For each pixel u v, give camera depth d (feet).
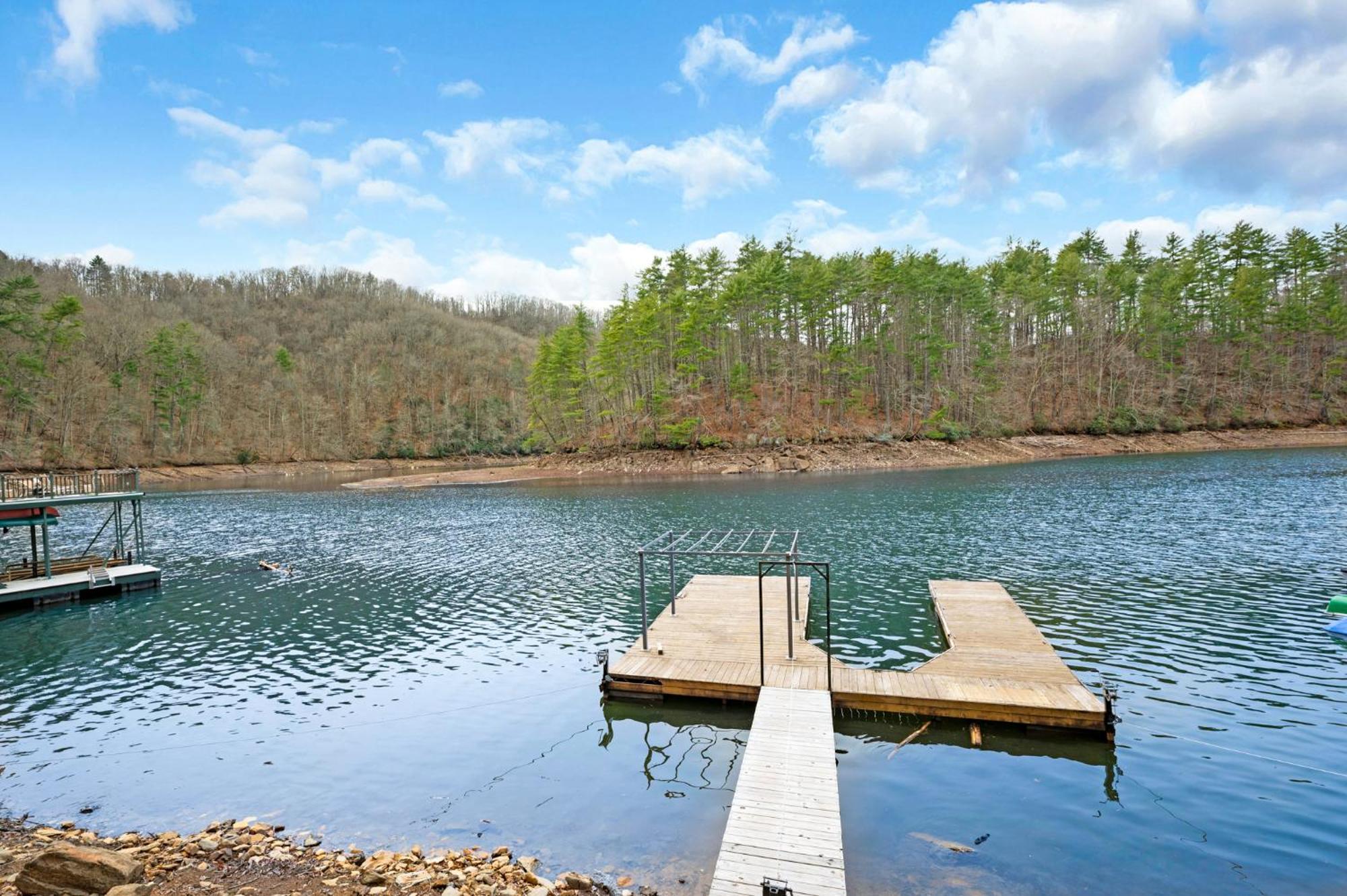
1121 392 306.76
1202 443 277.44
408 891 28.96
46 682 58.80
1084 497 148.97
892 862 31.12
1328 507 128.57
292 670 61.16
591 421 326.85
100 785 40.83
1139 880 29.68
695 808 36.94
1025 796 37.11
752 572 95.35
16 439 278.05
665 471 247.91
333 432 411.95
